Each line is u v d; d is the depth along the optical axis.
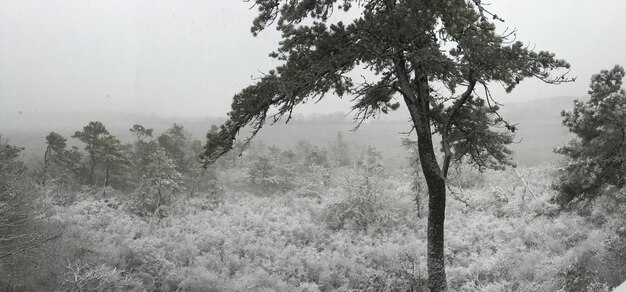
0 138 20.58
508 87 8.25
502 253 13.41
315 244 20.88
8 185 15.13
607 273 9.03
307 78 7.97
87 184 41.66
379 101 10.49
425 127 8.95
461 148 10.93
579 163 13.66
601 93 13.27
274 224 24.30
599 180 13.61
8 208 14.10
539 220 19.25
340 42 8.71
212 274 15.75
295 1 9.48
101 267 14.43
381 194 24.72
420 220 23.83
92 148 41.22
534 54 7.76
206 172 39.38
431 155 8.89
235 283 15.09
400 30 7.81
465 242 16.89
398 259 15.11
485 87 8.17
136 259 17.59
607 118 12.65
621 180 13.20
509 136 9.70
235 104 8.70
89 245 18.06
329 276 14.75
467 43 7.75
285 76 8.62
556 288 8.73
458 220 21.83
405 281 10.64
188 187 37.97
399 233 21.58
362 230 22.86
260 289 14.20
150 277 16.08
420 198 25.36
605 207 17.36
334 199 25.42
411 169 26.53
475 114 9.80
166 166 32.91
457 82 9.02
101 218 24.78
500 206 24.25
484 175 33.97
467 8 7.84
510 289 9.71
